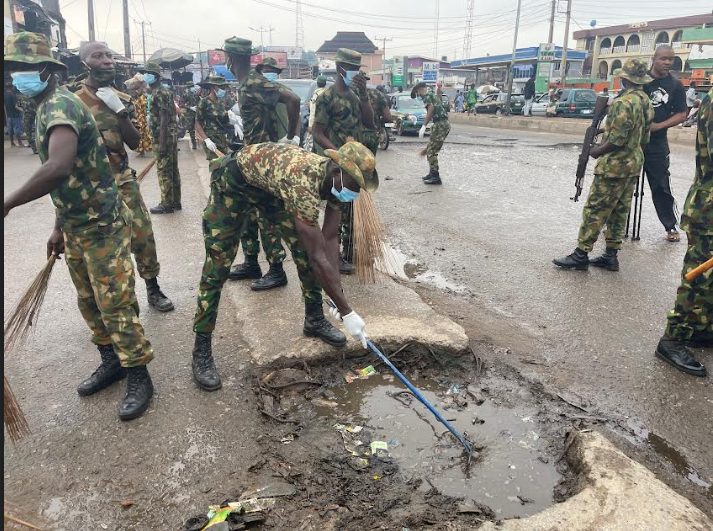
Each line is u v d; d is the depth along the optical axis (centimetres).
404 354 353
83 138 255
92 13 3053
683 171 1043
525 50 3672
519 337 387
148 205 801
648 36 4947
